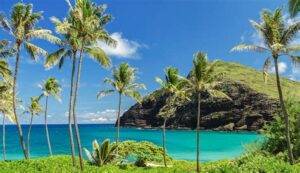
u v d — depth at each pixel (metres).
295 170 25.11
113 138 147.12
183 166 53.44
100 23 40.72
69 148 108.12
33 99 79.50
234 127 168.62
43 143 129.38
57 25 38.81
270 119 160.12
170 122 197.62
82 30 39.94
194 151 94.69
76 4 40.00
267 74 42.28
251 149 52.59
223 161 53.38
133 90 57.66
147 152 56.25
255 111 166.00
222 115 174.12
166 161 57.72
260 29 41.66
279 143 50.62
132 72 57.28
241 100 173.00
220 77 48.75
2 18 43.16
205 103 181.50
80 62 40.91
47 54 42.78
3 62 48.41
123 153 55.66
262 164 25.94
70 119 41.91
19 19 43.50
